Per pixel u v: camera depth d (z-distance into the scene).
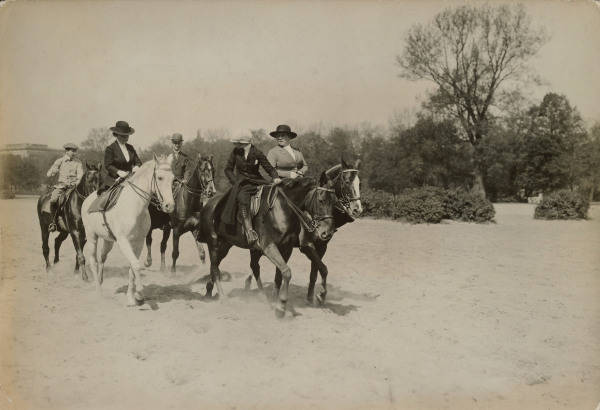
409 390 4.48
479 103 24.88
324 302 6.94
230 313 6.40
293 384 4.53
